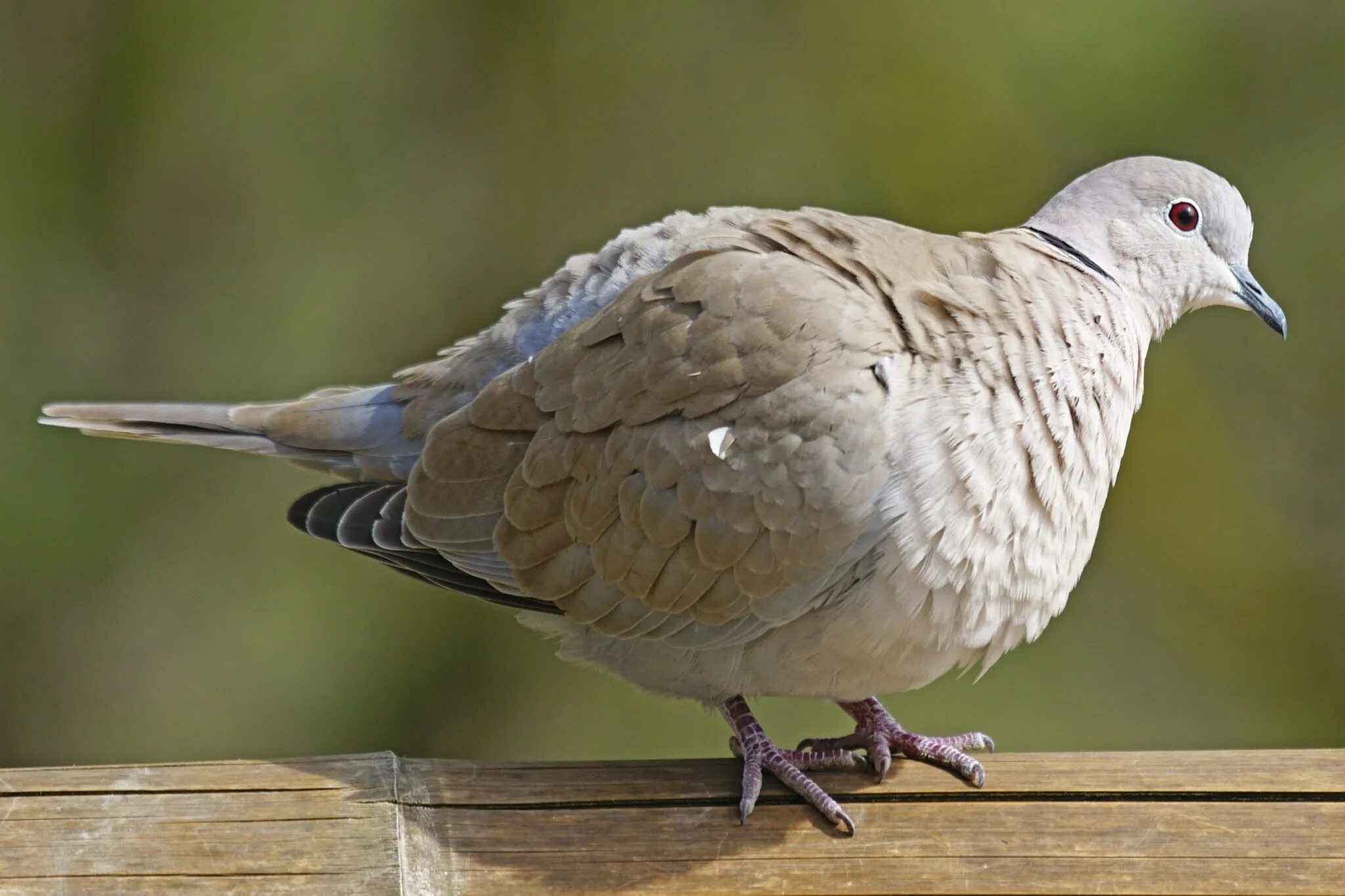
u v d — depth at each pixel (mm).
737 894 7441
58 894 7129
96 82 19359
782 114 19234
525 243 19625
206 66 19359
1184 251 9953
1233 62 18891
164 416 10023
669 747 18562
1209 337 18609
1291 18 18828
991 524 8219
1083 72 18641
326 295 19312
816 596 8336
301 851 7301
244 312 19219
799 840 7660
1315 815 7551
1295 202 18688
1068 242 9719
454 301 19484
